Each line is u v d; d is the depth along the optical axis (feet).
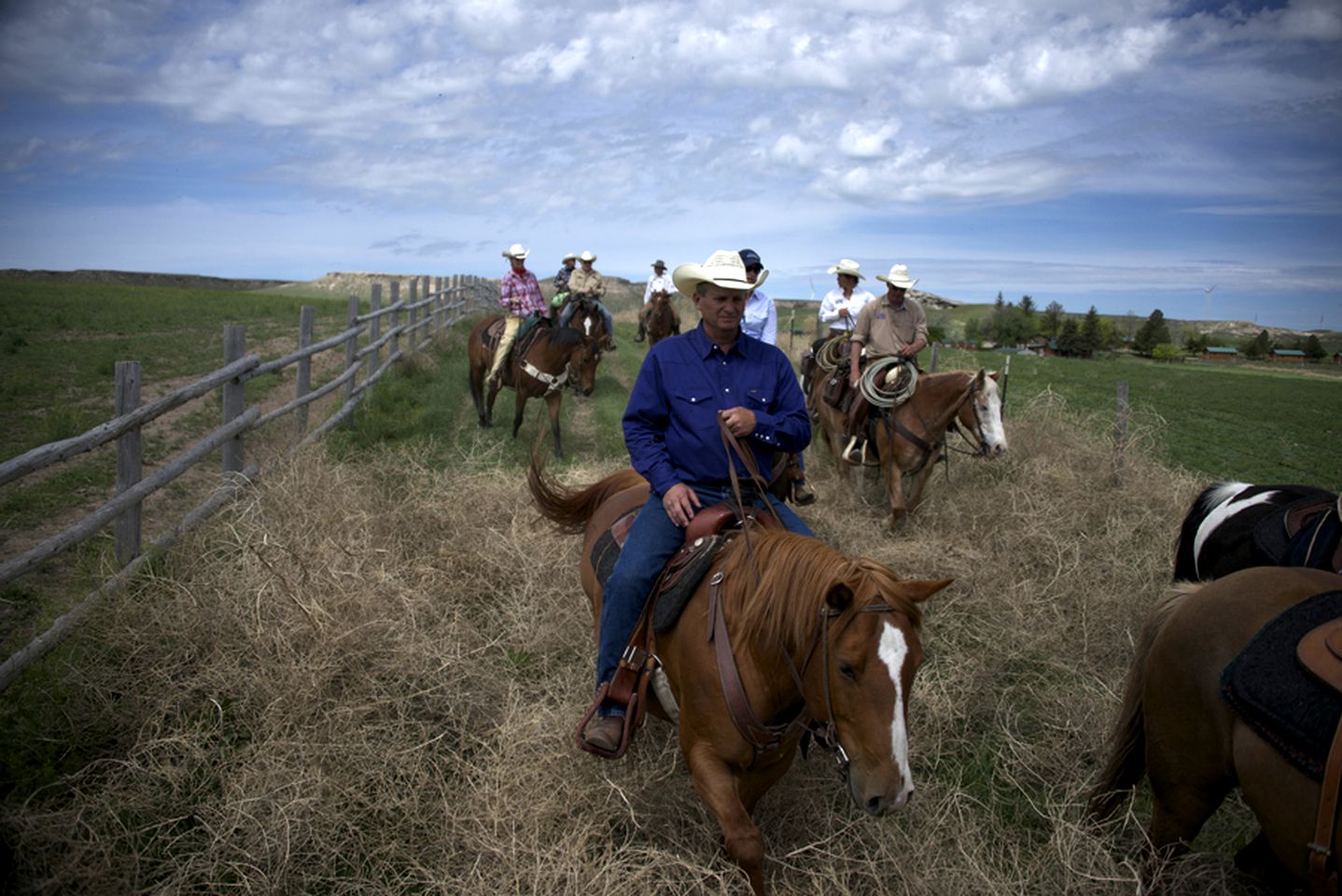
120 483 16.63
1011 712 14.67
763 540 9.46
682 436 10.87
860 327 25.27
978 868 10.18
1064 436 29.45
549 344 31.78
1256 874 9.95
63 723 12.55
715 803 9.07
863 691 7.80
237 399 21.68
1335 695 7.55
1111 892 9.89
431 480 23.62
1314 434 44.16
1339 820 7.23
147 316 73.87
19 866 9.81
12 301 78.59
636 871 9.66
